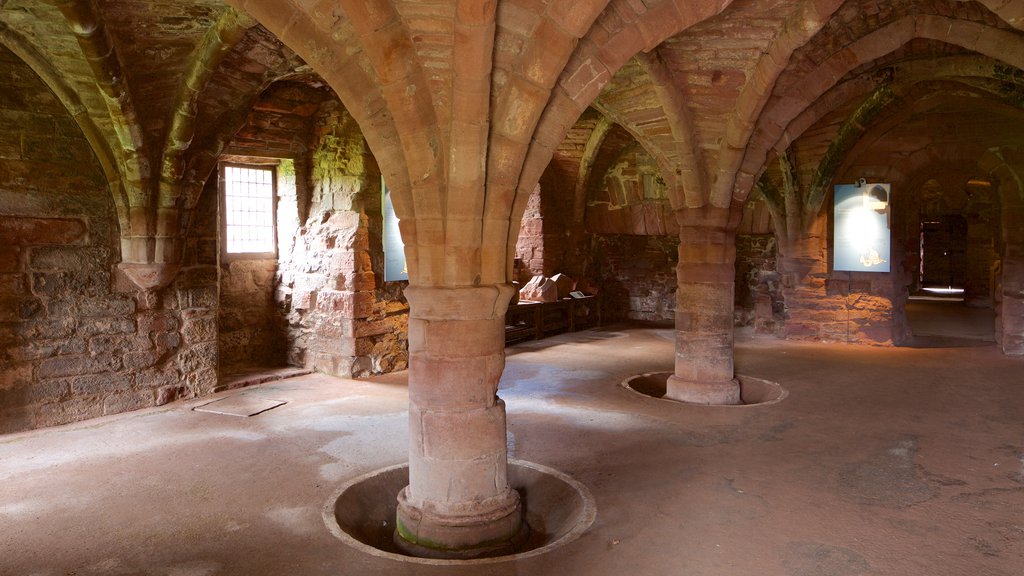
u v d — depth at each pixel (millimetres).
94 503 4426
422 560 3672
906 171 10727
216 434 5988
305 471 5039
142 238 6613
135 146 6199
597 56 4062
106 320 6641
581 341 11484
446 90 3701
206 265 7402
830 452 5457
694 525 4078
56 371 6316
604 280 14297
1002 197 9883
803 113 7781
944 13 5922
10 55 5918
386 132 3898
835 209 11188
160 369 7062
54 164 6246
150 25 5340
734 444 5699
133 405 6840
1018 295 9820
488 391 4113
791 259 11516
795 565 3572
